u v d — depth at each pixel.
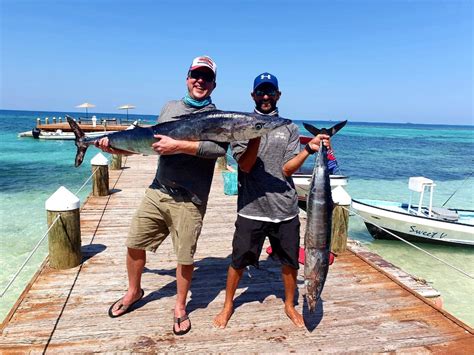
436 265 7.25
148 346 2.90
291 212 3.08
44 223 8.84
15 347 2.84
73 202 4.29
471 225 7.78
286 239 3.12
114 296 3.70
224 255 4.99
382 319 3.40
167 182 2.95
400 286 4.11
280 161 3.04
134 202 7.79
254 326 3.22
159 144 2.67
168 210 2.98
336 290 4.00
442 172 22.83
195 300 3.68
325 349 2.92
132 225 3.16
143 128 2.95
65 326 3.14
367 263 4.77
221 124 2.72
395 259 7.55
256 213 3.05
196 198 2.95
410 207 8.96
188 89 3.03
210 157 2.78
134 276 3.31
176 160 2.92
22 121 75.62
